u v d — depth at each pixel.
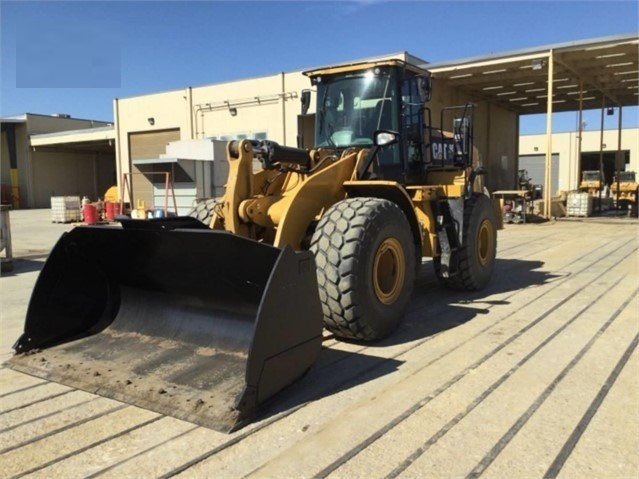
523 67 17.75
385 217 4.49
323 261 4.25
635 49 16.05
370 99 5.78
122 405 3.39
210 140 17.73
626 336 4.71
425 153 6.30
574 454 2.81
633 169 38.88
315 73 6.00
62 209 21.16
